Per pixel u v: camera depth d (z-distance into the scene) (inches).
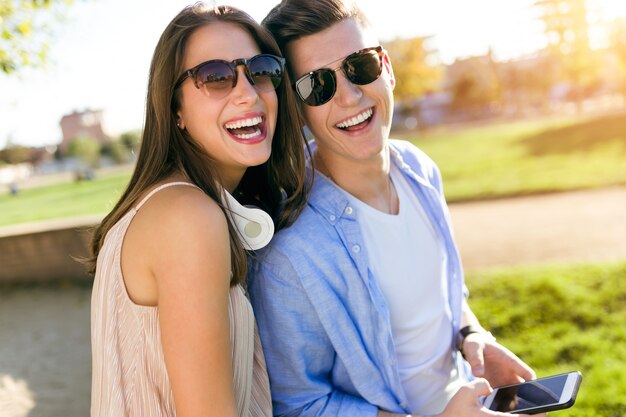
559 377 71.1
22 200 1117.7
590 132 804.0
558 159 635.5
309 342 70.7
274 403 72.9
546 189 486.9
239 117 63.8
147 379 58.0
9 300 349.4
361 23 75.8
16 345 266.8
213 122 63.6
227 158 65.4
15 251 378.9
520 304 218.4
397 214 80.6
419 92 1696.6
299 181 72.3
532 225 371.2
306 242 70.4
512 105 1886.1
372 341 72.4
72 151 2114.9
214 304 54.7
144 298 57.2
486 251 322.0
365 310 72.0
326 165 78.9
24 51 324.2
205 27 63.8
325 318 69.7
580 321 196.9
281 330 70.2
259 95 65.4
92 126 2461.9
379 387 72.5
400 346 78.3
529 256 296.5
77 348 253.6
